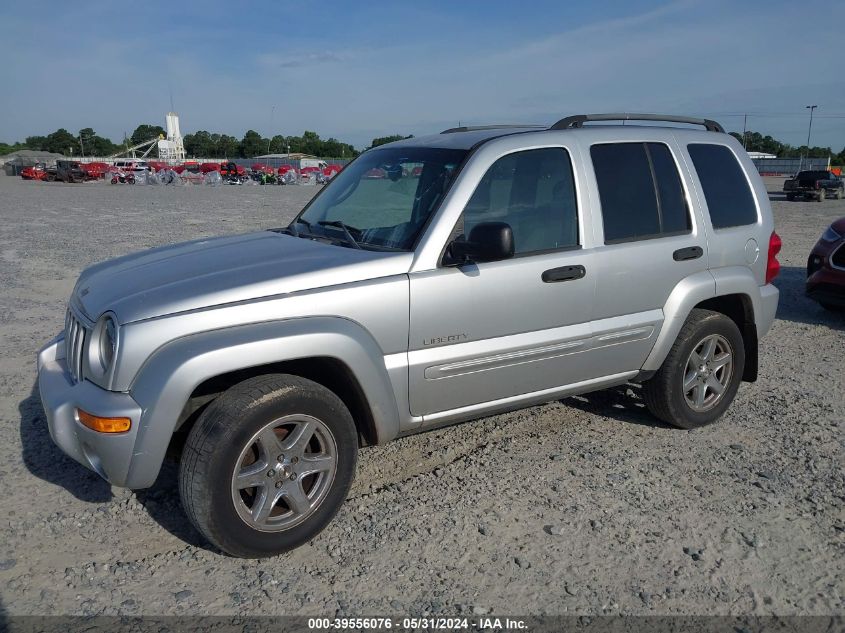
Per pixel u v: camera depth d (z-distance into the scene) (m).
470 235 3.54
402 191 4.06
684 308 4.55
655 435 4.82
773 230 5.14
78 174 54.00
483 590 3.13
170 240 14.78
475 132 4.38
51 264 11.58
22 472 4.17
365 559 3.35
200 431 3.12
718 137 5.04
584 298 4.14
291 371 3.59
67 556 3.35
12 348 6.66
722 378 4.97
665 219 4.52
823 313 8.60
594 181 4.23
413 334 3.60
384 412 3.57
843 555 3.42
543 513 3.77
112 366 3.06
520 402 4.14
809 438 4.80
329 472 3.45
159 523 3.66
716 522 3.70
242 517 3.20
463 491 4.00
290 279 3.36
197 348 3.06
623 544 3.49
